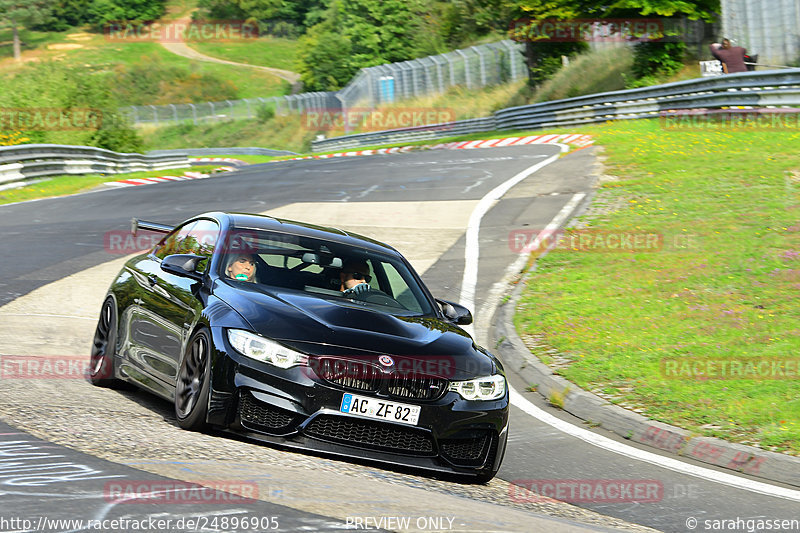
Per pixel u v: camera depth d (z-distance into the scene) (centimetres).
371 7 19838
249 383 1091
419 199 4384
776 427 1523
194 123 19838
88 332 1995
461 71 13562
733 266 2650
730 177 3888
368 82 15188
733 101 5459
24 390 1277
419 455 1145
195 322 1195
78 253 3152
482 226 3656
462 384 1173
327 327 1162
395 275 1440
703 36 8062
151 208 4584
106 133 8944
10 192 5853
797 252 2714
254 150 16162
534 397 1850
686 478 1348
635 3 7869
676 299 2417
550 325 2298
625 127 6297
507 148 6612
